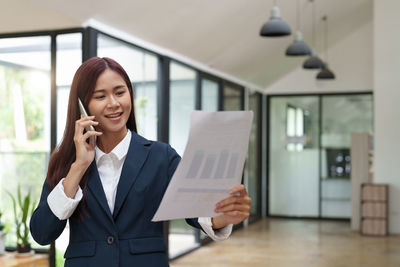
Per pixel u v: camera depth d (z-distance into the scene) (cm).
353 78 1035
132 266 144
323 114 1062
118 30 524
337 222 1027
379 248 737
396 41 866
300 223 1007
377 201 855
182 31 608
